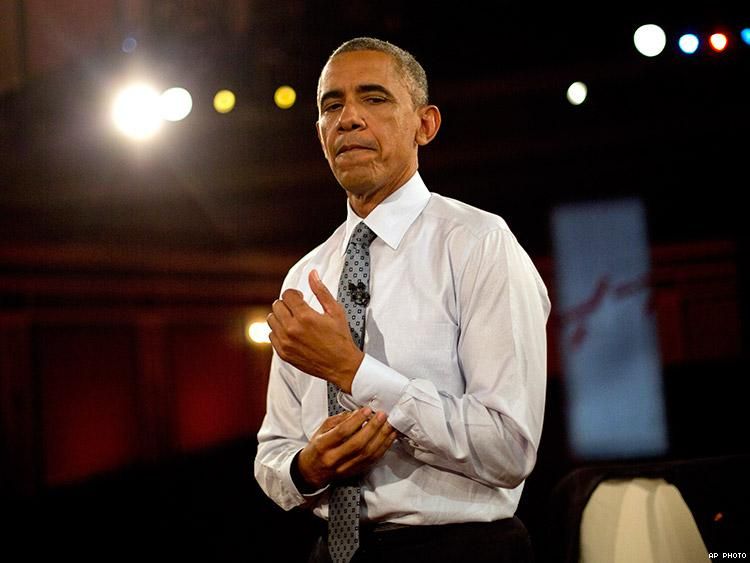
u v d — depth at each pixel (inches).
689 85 486.9
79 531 396.8
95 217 526.9
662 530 178.9
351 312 143.7
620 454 482.6
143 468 514.3
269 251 564.7
